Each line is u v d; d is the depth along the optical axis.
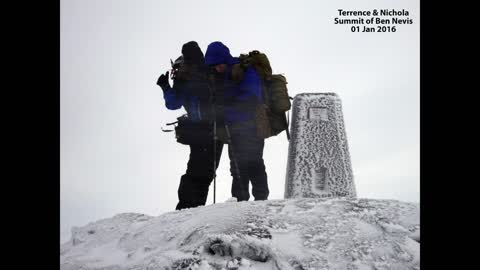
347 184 5.77
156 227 4.44
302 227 3.95
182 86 5.20
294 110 6.06
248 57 5.44
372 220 4.07
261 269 3.46
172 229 4.27
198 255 3.61
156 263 3.67
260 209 4.25
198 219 4.27
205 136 5.20
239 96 5.21
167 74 5.29
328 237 3.84
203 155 5.19
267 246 3.62
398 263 3.65
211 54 5.20
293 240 3.80
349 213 4.15
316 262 3.58
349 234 3.88
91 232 4.97
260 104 5.28
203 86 5.20
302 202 4.38
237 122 5.27
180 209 5.11
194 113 5.20
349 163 5.89
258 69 5.34
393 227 3.98
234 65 5.23
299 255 3.64
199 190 5.16
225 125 5.25
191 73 5.20
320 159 5.80
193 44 5.23
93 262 4.24
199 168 5.18
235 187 5.43
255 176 5.42
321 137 5.86
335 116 5.95
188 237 3.99
